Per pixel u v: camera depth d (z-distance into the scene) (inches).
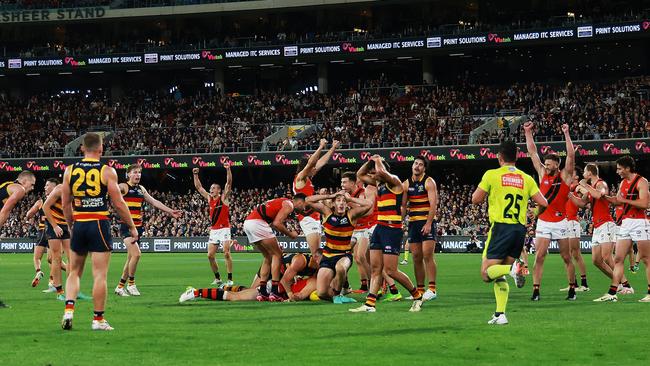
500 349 434.9
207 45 3021.7
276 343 460.4
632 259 1164.5
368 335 489.7
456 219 2207.2
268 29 3179.1
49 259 910.4
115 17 3088.1
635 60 2755.9
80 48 3093.0
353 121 2770.7
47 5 3132.4
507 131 2438.5
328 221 705.0
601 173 2503.7
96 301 520.1
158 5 3063.5
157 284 1024.9
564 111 2527.1
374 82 3029.0
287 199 733.3
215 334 499.2
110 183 512.1
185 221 2444.6
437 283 986.1
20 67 3093.0
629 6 2763.3
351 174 751.1
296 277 746.8
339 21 3110.2
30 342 467.5
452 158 2458.2
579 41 2637.8
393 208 634.2
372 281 634.2
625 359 404.8
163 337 486.6
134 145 2854.3
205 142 2775.6
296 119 2871.6
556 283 954.1
